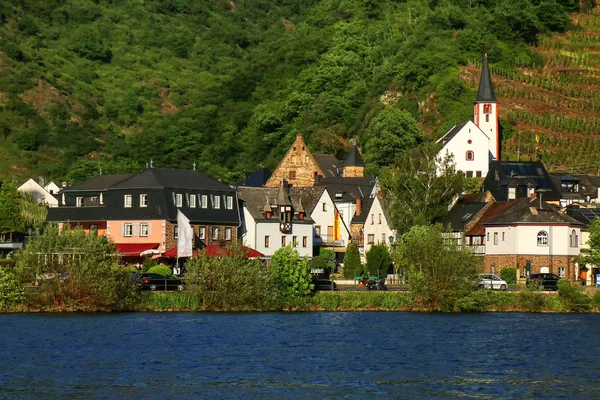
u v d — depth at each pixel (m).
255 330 136.62
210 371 105.31
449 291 163.00
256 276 162.00
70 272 154.75
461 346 123.44
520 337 131.50
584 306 165.25
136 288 160.50
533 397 94.38
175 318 149.12
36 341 124.19
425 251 165.38
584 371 106.81
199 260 161.75
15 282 155.25
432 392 96.00
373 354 116.88
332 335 132.50
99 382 99.44
